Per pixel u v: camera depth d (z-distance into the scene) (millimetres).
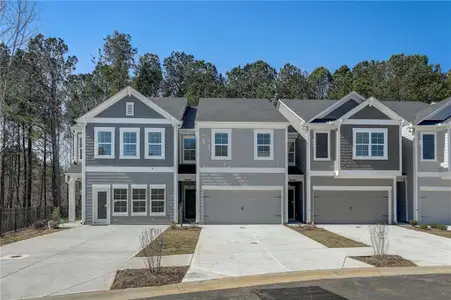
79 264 11820
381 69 49688
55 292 8852
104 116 23453
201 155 23484
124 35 43406
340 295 8633
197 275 10297
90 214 23188
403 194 25469
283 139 23781
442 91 43750
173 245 15242
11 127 36531
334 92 48656
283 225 22859
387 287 9328
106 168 23297
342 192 23984
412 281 9922
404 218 25203
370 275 10625
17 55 33625
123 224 23141
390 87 45281
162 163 23500
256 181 23547
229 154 23531
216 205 23453
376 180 24062
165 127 23656
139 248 14734
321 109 26453
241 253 13555
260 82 51094
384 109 23500
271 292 8883
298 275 10492
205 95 48062
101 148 23375
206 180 23422
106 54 42719
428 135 24172
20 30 28281
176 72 53094
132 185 23359
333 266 11430
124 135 23484
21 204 41125
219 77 56031
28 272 10781
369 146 23344
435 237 17969
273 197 23672
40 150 40031
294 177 24359
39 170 43062
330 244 15555
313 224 22781
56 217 22203
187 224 22906
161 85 51438
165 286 9320
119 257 12938
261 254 13359
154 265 11484
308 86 50125
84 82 39531
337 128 23375
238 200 23562
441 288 9219
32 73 35500
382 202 24141
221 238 17375
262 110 25359
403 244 15812
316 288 9242
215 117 23750
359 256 12984
